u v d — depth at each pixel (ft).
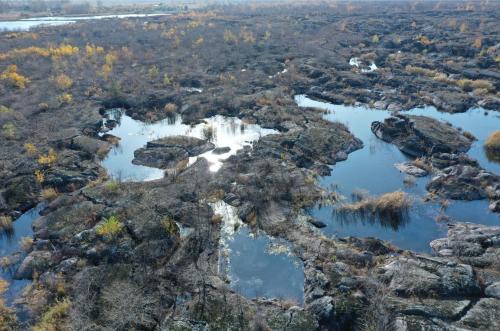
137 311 85.05
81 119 191.93
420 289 88.22
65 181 139.95
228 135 178.91
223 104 209.26
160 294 91.09
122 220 114.62
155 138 179.11
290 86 238.89
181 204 123.24
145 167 154.40
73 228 113.80
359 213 122.93
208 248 107.55
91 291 91.40
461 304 84.28
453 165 146.72
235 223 117.80
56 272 99.04
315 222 118.52
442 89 228.63
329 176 146.30
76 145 166.61
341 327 82.02
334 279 93.56
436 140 161.58
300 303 90.79
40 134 175.01
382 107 212.43
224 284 94.48
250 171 142.72
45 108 203.62
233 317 83.76
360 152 164.55
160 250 104.27
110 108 213.87
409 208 124.26
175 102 215.31
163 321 84.38
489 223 117.80
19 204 129.70
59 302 89.25
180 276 96.37
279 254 106.32
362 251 104.01
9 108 202.59
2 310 88.99
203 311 85.61
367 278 92.22
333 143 165.37
